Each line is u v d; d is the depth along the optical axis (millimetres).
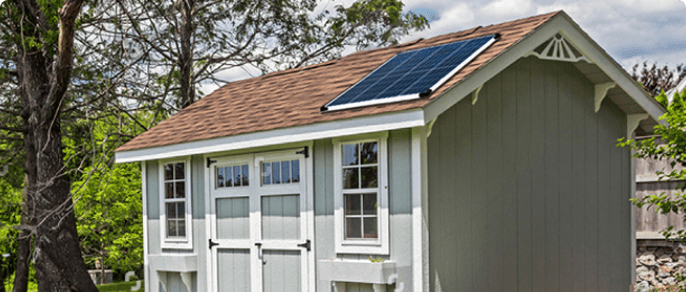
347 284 7934
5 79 13703
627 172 10500
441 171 7441
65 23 10578
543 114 9062
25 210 14180
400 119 6898
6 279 19578
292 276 8633
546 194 8977
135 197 18750
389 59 9562
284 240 8750
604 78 9727
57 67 11172
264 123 8648
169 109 17109
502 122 8398
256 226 9148
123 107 15094
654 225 12898
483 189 8016
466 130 7863
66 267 12273
